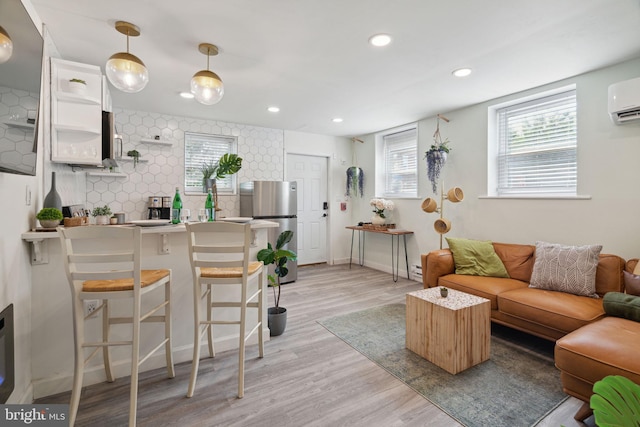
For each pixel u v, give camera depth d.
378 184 5.36
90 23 2.02
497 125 3.61
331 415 1.70
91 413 1.71
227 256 2.47
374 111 4.02
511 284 2.79
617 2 1.79
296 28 2.08
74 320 1.58
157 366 2.18
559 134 3.09
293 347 2.50
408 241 4.72
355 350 2.45
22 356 1.71
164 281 1.89
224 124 4.60
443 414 1.71
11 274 1.56
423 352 2.33
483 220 3.64
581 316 2.08
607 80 2.65
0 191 1.44
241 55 2.46
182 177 4.30
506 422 1.64
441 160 3.88
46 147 2.14
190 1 1.79
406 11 1.88
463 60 2.55
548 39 2.21
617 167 2.59
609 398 0.84
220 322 1.91
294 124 4.76
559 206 2.97
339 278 4.72
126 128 3.94
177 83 3.06
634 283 2.08
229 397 1.86
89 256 1.55
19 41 1.33
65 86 2.28
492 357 2.33
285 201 4.61
